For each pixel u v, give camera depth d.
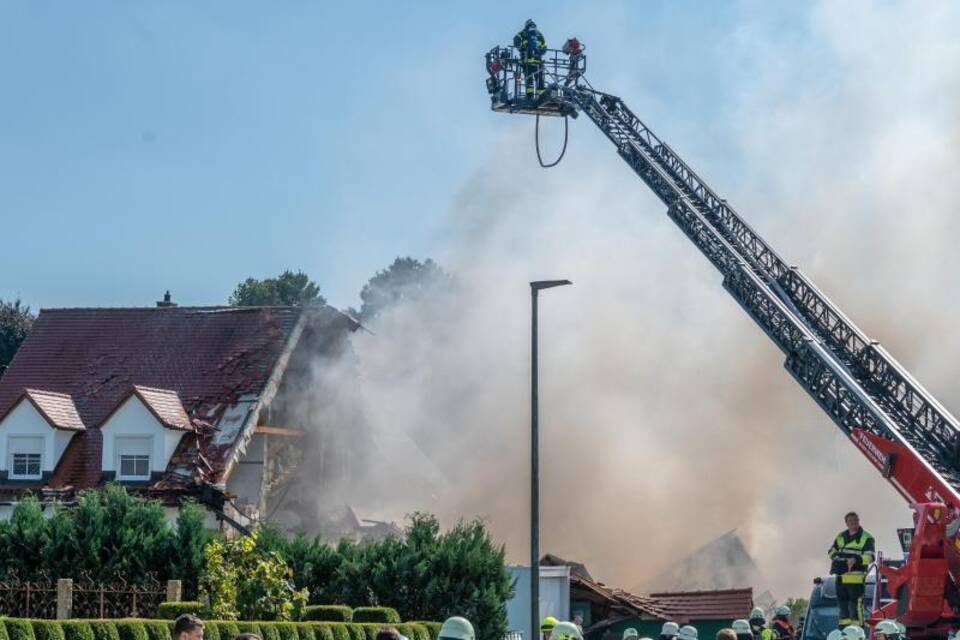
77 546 66.75
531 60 94.81
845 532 56.94
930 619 54.34
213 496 87.19
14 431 91.94
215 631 49.38
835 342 69.62
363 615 64.69
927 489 57.50
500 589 74.00
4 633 40.88
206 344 99.81
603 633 96.31
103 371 99.69
